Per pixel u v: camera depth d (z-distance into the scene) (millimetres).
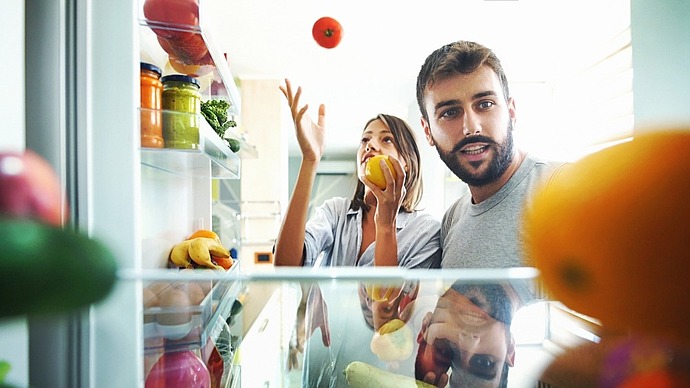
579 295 124
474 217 1119
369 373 305
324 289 382
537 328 215
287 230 1184
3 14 235
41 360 231
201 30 484
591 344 164
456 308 304
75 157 280
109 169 293
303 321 384
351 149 1413
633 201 115
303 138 1205
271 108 1458
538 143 1154
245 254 1413
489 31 1233
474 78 1126
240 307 432
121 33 300
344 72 1406
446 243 1162
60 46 268
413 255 1174
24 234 124
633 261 113
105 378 243
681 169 113
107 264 143
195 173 735
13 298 120
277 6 1217
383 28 1272
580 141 1037
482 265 1076
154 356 303
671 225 110
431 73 1167
